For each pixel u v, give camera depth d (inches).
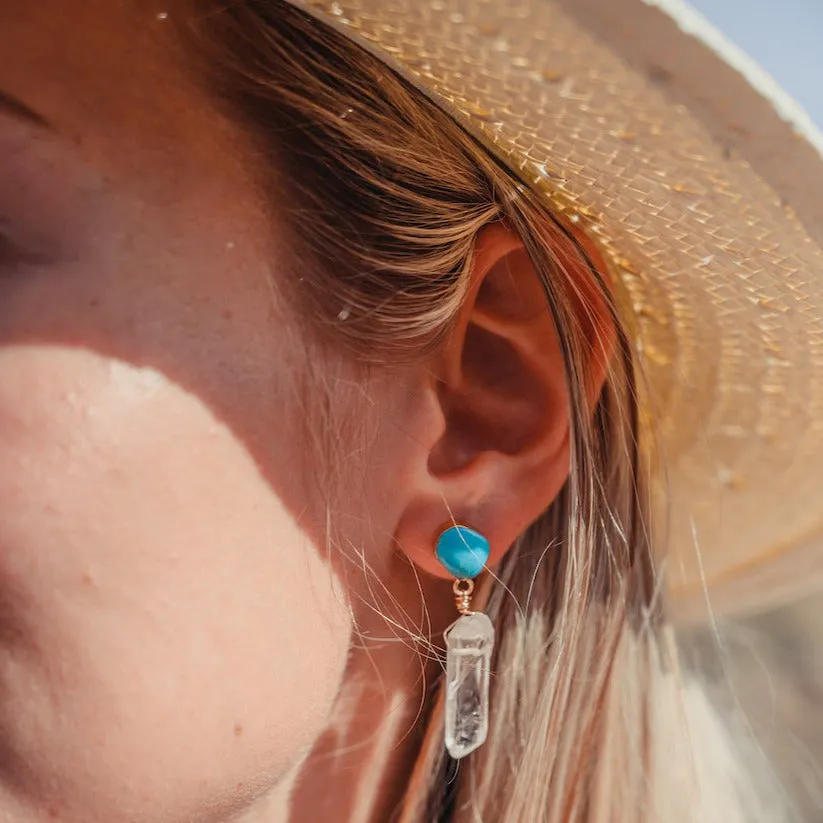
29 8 8.4
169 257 8.6
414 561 9.6
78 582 8.3
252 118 9.0
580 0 7.8
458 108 9.2
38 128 8.4
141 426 8.4
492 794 10.6
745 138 8.4
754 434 11.5
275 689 8.9
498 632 10.6
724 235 9.3
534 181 9.6
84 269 8.4
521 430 10.0
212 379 8.6
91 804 8.5
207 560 8.6
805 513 12.2
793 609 18.7
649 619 11.4
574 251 9.9
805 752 16.4
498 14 8.0
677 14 7.8
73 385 8.3
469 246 9.7
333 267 9.1
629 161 8.8
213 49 8.9
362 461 9.3
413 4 8.2
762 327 10.3
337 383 9.1
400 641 9.8
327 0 8.5
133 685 8.4
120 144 8.6
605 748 11.0
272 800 9.5
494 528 9.9
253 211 8.9
